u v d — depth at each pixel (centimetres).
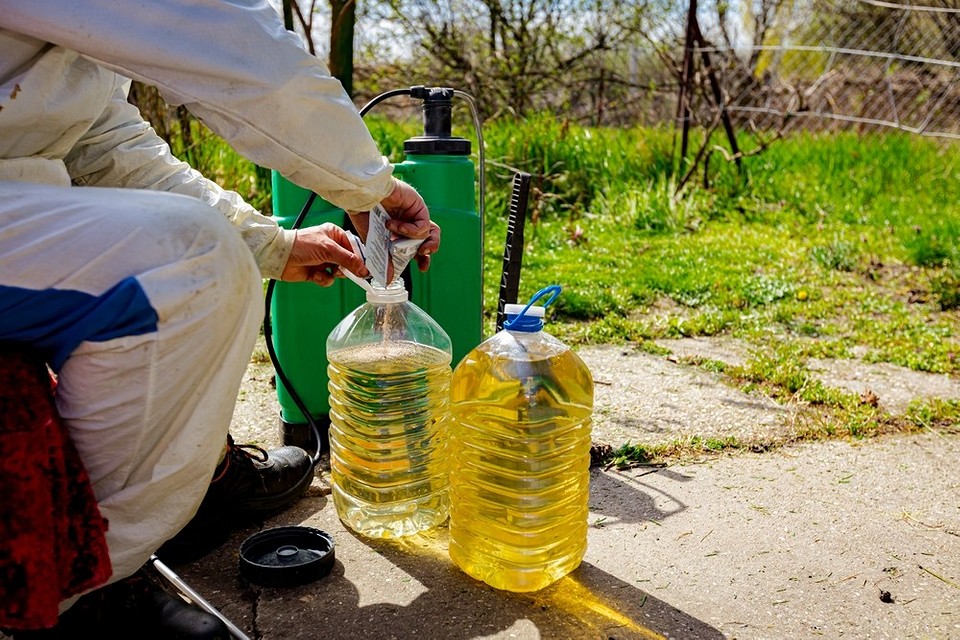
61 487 124
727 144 728
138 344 124
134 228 123
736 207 611
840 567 189
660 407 279
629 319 381
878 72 890
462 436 183
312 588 178
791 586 181
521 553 175
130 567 138
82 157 172
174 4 129
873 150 754
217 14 132
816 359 336
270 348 233
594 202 600
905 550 196
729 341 357
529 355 178
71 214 123
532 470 175
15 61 129
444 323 237
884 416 274
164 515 139
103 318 122
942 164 744
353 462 200
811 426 266
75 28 126
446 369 207
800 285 437
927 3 858
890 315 395
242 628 164
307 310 231
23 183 127
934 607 174
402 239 180
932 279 437
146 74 133
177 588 167
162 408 130
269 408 275
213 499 188
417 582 180
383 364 197
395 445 198
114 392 127
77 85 138
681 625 167
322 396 239
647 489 225
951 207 620
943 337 366
